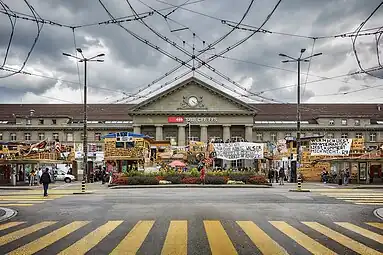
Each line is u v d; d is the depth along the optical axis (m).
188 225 14.45
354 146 49.62
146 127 91.81
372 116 98.56
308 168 56.22
